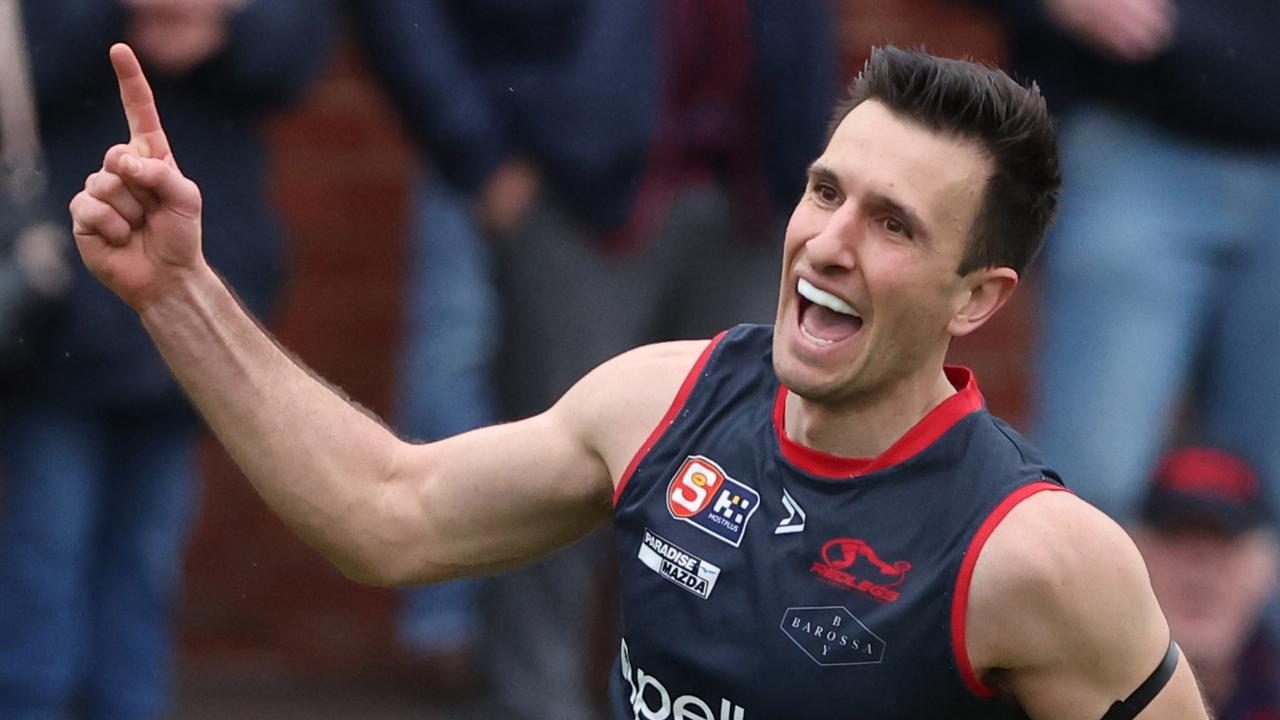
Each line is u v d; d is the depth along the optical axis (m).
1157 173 19.12
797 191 19.30
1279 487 19.58
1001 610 10.18
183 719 20.22
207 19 17.27
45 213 16.53
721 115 19.08
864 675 10.32
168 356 10.86
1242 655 17.88
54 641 17.14
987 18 20.50
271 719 20.38
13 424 17.08
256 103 17.73
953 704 10.36
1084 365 19.33
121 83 10.49
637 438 11.04
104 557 17.72
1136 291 19.17
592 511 11.54
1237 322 19.45
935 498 10.39
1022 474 10.44
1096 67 19.03
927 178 10.16
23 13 16.58
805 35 19.08
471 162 18.81
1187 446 19.44
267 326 19.00
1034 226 10.53
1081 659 10.27
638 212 18.95
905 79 10.27
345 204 22.19
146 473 17.66
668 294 19.33
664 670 10.80
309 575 22.16
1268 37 18.88
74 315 16.83
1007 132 10.27
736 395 10.94
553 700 19.23
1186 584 17.67
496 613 19.45
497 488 11.36
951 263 10.29
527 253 19.02
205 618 22.00
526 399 19.36
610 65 18.75
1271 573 17.97
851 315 10.31
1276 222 19.27
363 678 21.92
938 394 10.59
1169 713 10.40
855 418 10.48
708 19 18.91
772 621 10.45
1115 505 19.36
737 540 10.61
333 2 18.53
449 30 18.77
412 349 21.30
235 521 22.02
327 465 11.17
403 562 11.46
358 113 22.14
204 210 17.58
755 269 19.42
